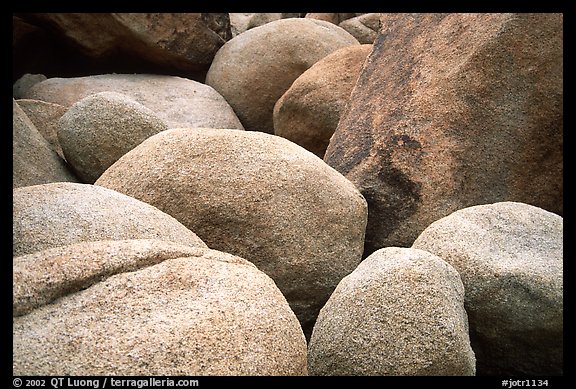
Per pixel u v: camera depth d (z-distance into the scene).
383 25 5.11
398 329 2.33
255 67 6.36
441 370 2.30
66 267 2.13
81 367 1.90
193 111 5.96
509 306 2.68
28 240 2.50
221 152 3.23
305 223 3.13
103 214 2.66
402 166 3.95
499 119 4.00
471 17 4.27
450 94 4.07
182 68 6.75
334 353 2.40
